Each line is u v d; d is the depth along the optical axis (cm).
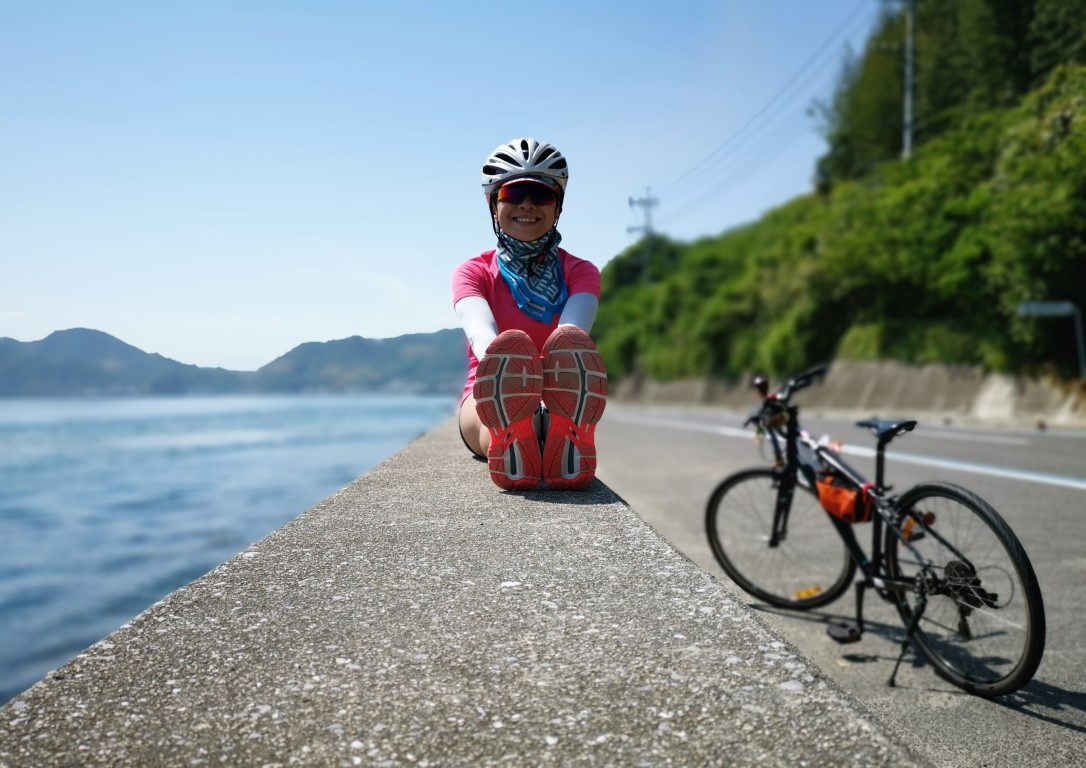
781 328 3038
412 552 215
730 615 169
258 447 7012
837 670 287
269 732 125
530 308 331
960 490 262
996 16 2553
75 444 8350
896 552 296
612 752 119
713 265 4700
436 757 119
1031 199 1720
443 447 441
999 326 1994
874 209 2616
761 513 394
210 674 144
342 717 130
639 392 5056
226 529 2695
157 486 4206
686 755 118
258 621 168
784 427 374
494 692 137
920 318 2441
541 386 275
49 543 2573
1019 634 249
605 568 200
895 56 3450
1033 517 507
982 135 2242
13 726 127
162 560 2195
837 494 316
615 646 154
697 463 980
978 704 248
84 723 128
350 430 9625
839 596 356
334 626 165
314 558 211
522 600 179
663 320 4862
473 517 253
